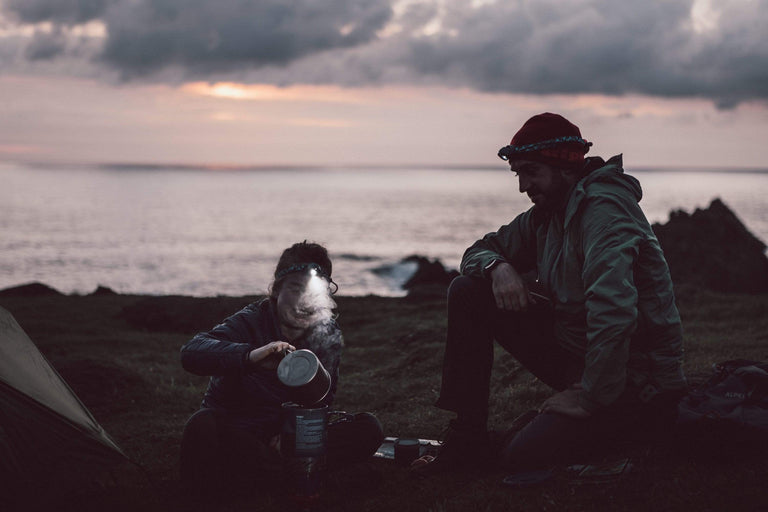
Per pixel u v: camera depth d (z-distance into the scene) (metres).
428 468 3.48
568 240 3.23
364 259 65.44
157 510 3.24
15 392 3.07
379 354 8.27
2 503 3.01
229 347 3.17
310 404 3.06
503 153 3.37
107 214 155.50
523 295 3.28
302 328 3.34
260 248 84.44
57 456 3.14
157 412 5.75
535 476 3.21
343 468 3.51
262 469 3.28
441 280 30.38
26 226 120.12
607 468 3.18
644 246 3.14
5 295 16.69
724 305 10.35
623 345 3.00
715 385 3.54
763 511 2.75
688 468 3.23
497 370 6.47
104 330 10.98
